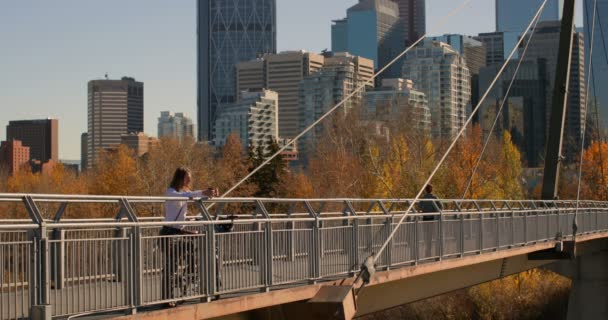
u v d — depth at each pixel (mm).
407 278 25141
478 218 30516
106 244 13742
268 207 70812
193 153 99062
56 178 127312
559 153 46156
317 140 112000
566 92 46406
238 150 104562
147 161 99125
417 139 84875
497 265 33781
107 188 91750
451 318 61062
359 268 21688
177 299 15109
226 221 16500
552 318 63344
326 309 18328
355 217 21688
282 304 18625
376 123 100062
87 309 13320
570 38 46469
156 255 14828
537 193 107125
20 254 12336
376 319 59688
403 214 24391
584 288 52844
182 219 15602
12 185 129500
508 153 89562
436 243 26641
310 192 88062
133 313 14164
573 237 41125
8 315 12141
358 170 83250
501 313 61938
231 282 16656
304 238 19312
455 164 81188
